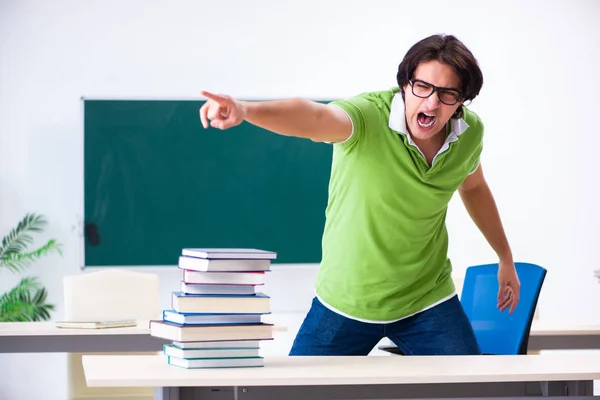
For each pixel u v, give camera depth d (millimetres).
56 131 5418
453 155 2484
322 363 2084
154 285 4141
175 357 1989
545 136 5805
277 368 1979
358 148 2342
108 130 5367
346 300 2498
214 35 5516
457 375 1905
